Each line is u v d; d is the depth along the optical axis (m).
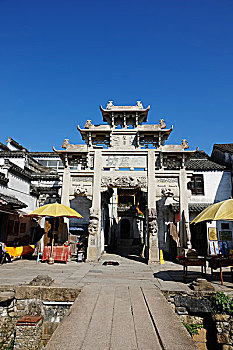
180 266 14.11
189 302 7.94
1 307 7.93
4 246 14.36
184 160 17.16
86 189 16.81
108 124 18.22
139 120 18.09
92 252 15.05
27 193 20.16
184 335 4.62
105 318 5.49
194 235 19.67
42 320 7.80
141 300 6.93
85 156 17.41
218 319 7.53
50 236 17.52
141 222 32.94
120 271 12.00
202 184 20.48
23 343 7.06
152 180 16.53
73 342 4.32
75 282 9.21
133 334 4.68
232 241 18.56
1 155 21.97
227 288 8.67
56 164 29.20
